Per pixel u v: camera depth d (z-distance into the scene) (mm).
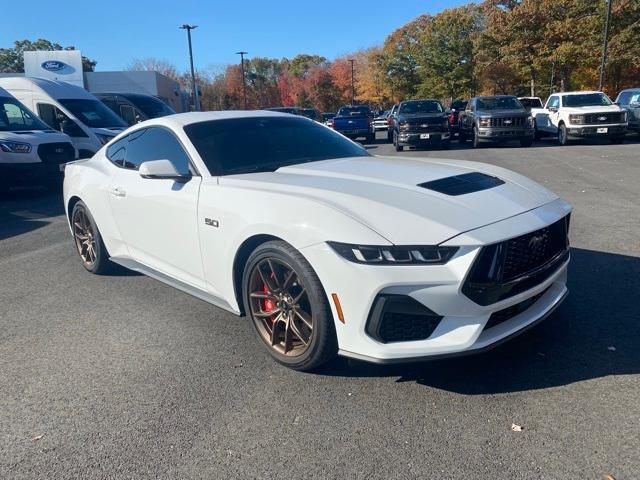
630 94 19875
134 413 2908
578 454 2383
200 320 4176
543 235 3029
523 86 47562
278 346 3338
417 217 2795
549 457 2371
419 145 19047
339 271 2766
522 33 35594
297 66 84250
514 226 2855
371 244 2691
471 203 2998
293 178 3494
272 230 3078
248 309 3424
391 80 62156
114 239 4852
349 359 2883
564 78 37375
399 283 2666
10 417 2930
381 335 2779
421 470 2336
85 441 2680
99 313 4402
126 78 39312
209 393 3074
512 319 2988
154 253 4293
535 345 3408
